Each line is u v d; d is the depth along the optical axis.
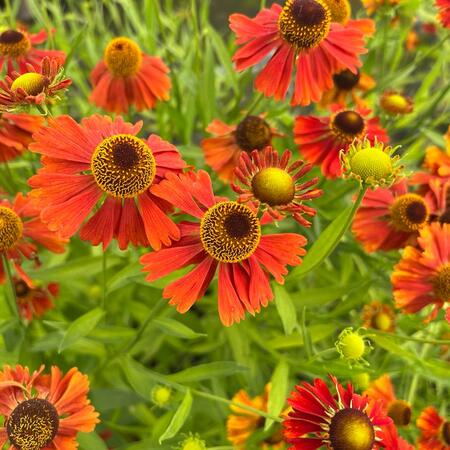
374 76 0.58
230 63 0.45
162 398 0.34
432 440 0.36
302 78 0.36
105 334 0.37
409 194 0.38
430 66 0.66
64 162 0.28
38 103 0.28
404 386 0.42
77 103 0.56
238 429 0.37
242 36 0.36
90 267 0.38
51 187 0.28
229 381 0.44
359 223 0.38
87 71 0.58
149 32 0.45
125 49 0.39
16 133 0.34
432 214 0.38
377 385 0.37
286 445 0.37
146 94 0.41
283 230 0.43
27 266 0.38
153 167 0.28
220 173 0.40
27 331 0.36
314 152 0.39
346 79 0.43
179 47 0.55
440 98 0.46
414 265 0.35
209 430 0.42
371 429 0.29
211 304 0.46
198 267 0.28
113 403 0.38
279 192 0.28
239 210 0.28
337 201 0.45
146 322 0.34
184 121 0.46
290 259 0.29
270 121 0.43
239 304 0.28
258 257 0.29
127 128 0.29
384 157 0.28
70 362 0.40
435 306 0.35
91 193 0.28
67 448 0.30
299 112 0.59
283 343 0.40
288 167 0.29
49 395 0.31
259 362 0.43
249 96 0.60
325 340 0.45
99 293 0.42
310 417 0.29
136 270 0.34
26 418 0.29
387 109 0.42
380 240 0.38
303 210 0.28
